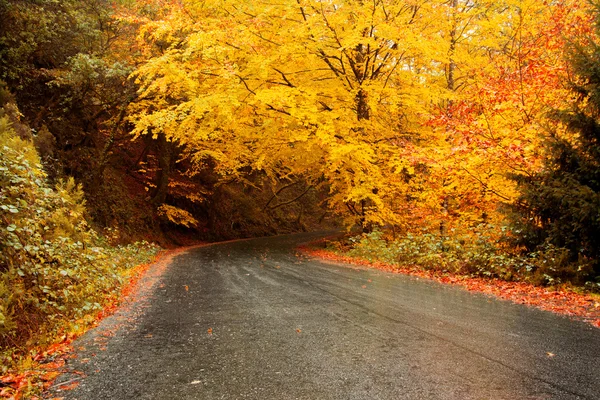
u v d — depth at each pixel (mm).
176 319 5910
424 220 13992
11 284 5477
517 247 9234
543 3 11211
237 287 8375
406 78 14219
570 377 3576
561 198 7902
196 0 13945
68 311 6035
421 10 14492
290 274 10148
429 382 3492
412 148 11867
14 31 12578
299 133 13602
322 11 13242
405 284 8648
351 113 14328
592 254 7816
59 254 6711
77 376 3838
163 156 21641
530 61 10539
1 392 3426
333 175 15602
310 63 14734
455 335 4867
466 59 13914
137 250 14289
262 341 4738
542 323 5418
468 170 10531
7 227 5633
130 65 15844
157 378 3738
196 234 25297
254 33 13594
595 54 7875
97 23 15773
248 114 15195
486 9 13594
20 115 11508
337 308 6344
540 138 8680
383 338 4770
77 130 16750
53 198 7734
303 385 3486
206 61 14305
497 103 10539
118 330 5430
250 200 34312
